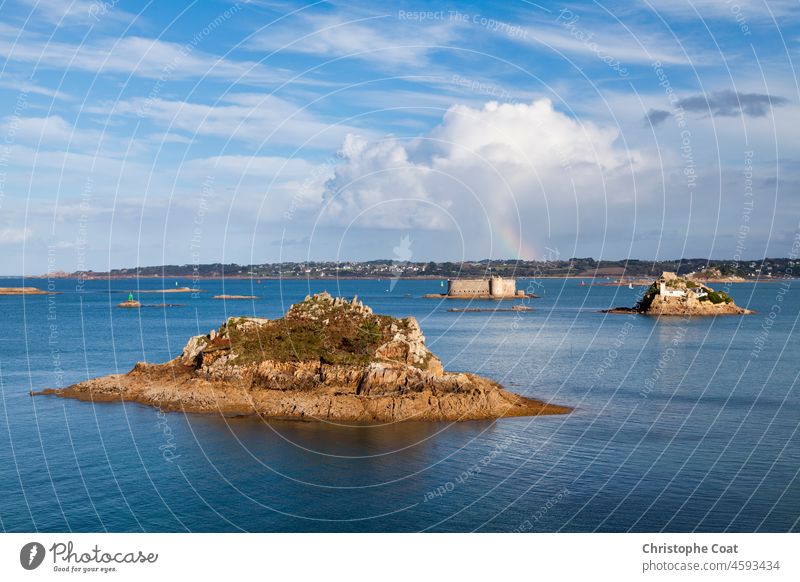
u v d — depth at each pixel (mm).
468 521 44188
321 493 49531
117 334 160000
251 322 86188
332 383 77188
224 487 50875
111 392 80000
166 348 131125
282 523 44375
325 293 91938
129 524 44344
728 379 96875
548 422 69562
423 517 45000
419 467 55375
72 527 43812
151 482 51875
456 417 71188
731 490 48844
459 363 113875
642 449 59281
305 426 68062
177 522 44469
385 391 75625
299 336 83625
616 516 44625
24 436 63875
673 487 49750
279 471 54500
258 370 79125
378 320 86375
